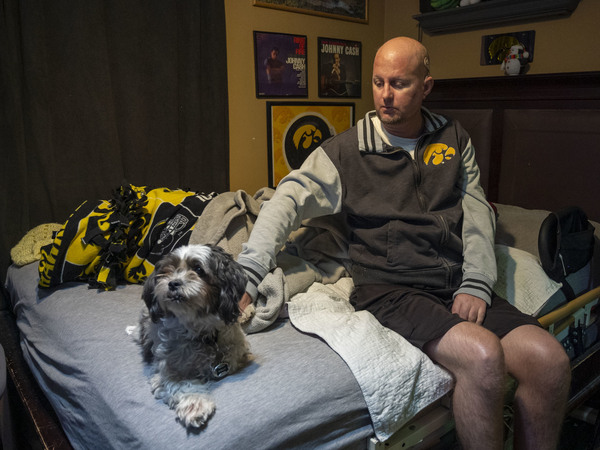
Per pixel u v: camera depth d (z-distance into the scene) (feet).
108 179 9.05
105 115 8.84
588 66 10.45
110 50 8.91
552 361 5.07
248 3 10.79
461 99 11.33
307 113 12.28
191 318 4.46
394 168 6.34
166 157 9.88
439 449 5.74
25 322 6.97
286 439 4.34
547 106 10.02
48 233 8.07
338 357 5.17
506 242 8.23
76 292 6.76
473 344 4.96
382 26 13.71
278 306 5.79
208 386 4.58
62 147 8.64
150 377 4.79
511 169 10.77
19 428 6.82
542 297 6.62
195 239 6.97
